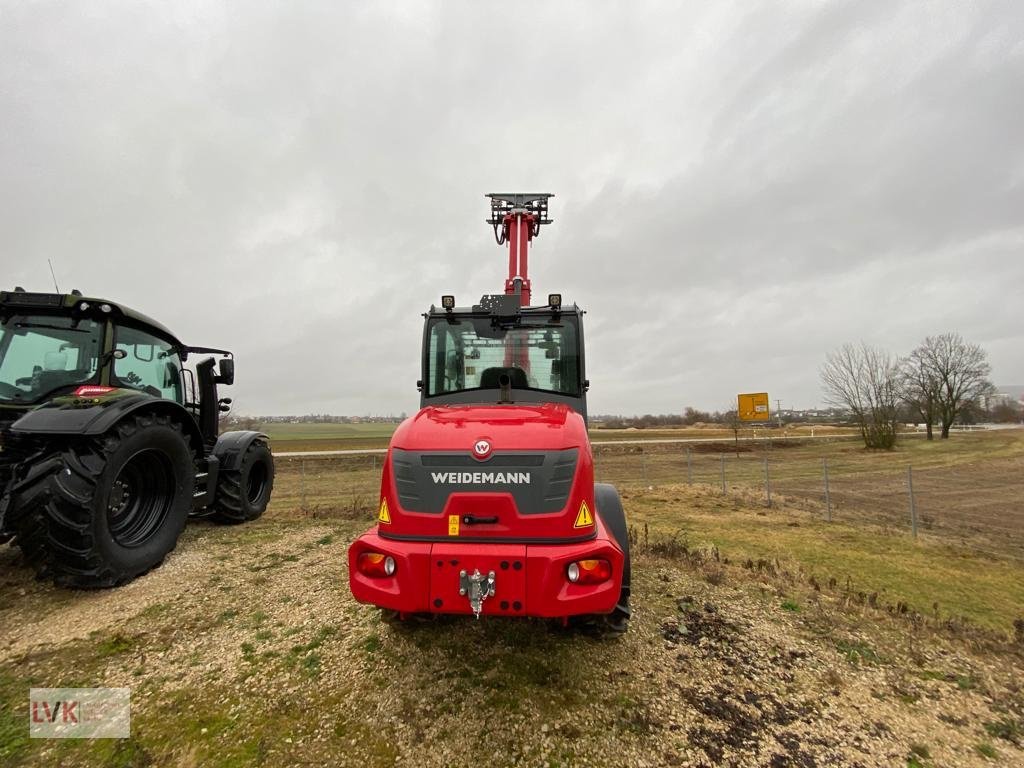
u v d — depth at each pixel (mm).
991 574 6051
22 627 3188
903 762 2182
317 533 5582
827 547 7055
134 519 4168
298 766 2049
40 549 3531
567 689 2615
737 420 43688
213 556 4668
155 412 4234
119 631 3148
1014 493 15555
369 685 2609
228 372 5910
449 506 2441
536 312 3627
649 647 3090
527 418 2771
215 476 5402
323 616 3379
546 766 2086
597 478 18109
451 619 3273
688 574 4520
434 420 2771
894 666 2998
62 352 4152
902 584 5523
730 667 2906
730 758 2158
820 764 2146
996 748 2299
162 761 2068
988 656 3230
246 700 2477
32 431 3412
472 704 2469
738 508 10305
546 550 2342
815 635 3361
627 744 2225
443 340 3658
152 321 4793
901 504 13430
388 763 2080
